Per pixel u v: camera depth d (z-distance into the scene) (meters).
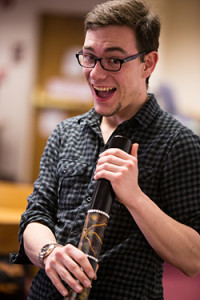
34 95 6.48
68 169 1.58
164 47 6.07
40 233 1.49
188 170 1.46
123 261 1.45
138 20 1.47
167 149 1.49
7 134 6.61
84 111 6.50
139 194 1.33
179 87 6.11
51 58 6.56
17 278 3.04
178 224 1.40
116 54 1.44
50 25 6.52
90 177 1.55
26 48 6.49
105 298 1.45
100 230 1.25
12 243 2.97
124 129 1.57
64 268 1.26
